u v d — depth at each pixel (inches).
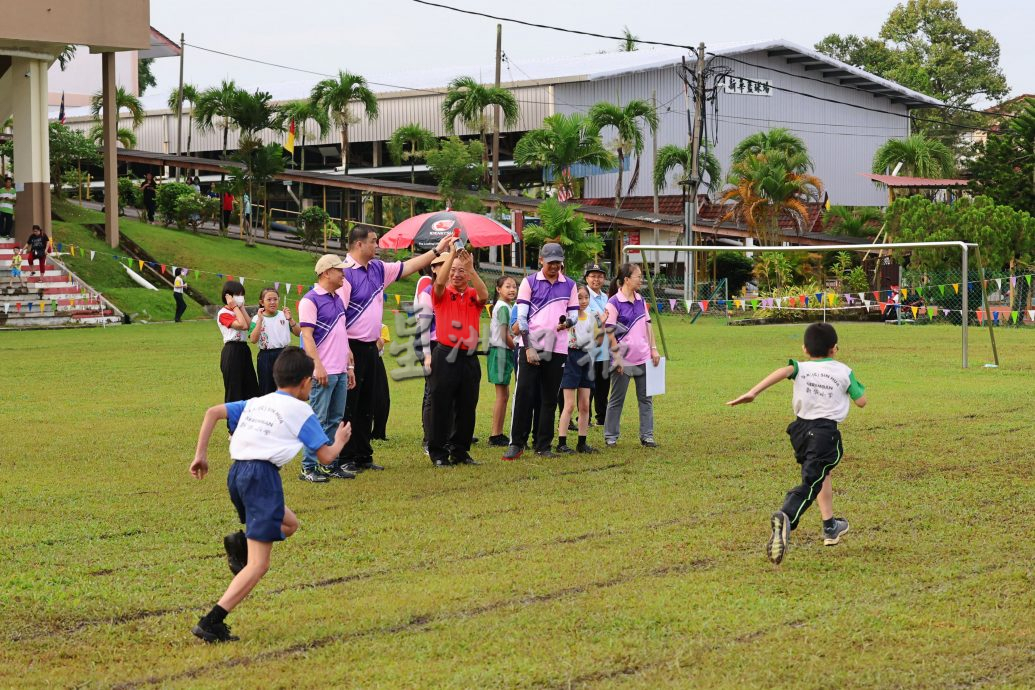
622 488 328.5
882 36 2827.3
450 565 247.4
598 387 447.2
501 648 194.1
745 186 1535.4
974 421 446.6
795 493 247.3
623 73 1875.0
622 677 180.9
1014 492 313.9
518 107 1845.5
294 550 261.3
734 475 346.0
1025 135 1429.6
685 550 256.7
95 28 1262.3
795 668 183.5
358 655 192.5
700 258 1589.6
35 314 1091.3
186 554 259.4
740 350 804.6
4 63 1258.6
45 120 1249.4
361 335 355.6
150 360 741.3
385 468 366.6
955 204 1198.3
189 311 1206.9
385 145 2094.0
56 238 1321.4
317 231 1567.4
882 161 1712.6
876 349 798.5
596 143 1636.3
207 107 1605.6
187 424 462.3
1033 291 1126.4
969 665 183.9
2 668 188.2
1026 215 1143.6
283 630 205.2
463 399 370.3
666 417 474.6
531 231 1392.7
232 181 1603.1
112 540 272.2
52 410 504.1
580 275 1384.1
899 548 257.6
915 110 2397.9
